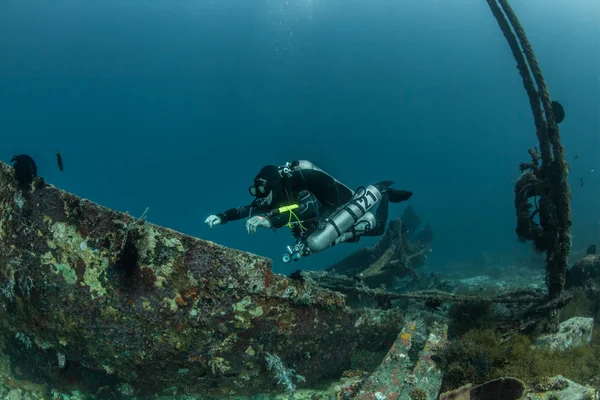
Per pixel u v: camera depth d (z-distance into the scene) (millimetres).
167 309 3281
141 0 88062
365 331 4531
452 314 5723
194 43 101625
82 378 3738
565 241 4922
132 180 105062
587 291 6895
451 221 32938
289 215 4469
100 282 3260
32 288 3379
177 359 3406
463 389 3316
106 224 3232
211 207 93438
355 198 5070
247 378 3695
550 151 4895
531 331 5031
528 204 5254
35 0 83812
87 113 104500
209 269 3311
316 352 4102
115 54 98125
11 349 3887
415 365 3957
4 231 3484
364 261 9570
